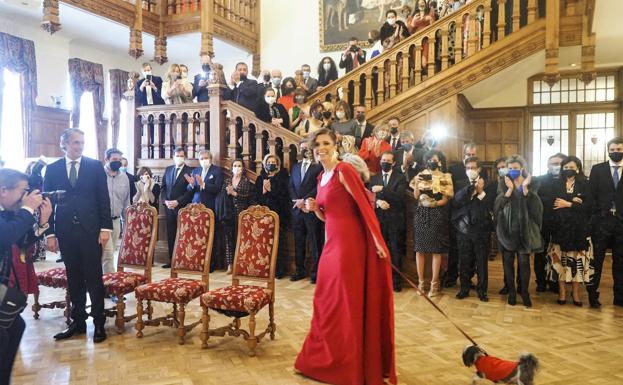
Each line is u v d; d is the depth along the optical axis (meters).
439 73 6.78
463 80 6.72
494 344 3.60
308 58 10.70
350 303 2.83
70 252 3.71
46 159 7.55
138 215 4.33
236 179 6.16
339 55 10.45
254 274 3.75
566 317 4.36
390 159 5.26
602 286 5.77
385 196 5.31
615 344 3.59
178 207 6.35
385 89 7.24
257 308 3.40
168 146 6.91
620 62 8.58
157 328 4.05
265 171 6.17
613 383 2.88
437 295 5.21
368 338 2.83
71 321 4.11
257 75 10.98
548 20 6.27
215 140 6.46
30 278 3.54
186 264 4.00
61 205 3.69
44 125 9.79
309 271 6.18
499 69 6.59
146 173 6.56
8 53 9.09
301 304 4.77
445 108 6.83
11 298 2.34
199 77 8.08
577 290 4.79
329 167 3.05
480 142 9.44
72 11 8.62
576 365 3.17
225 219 6.18
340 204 2.94
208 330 3.55
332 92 7.38
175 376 3.01
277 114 6.62
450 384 2.89
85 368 3.14
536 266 5.41
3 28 9.19
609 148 4.78
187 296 3.65
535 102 9.19
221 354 3.42
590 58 6.34
